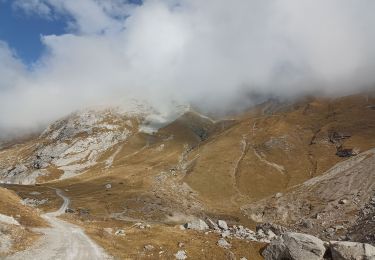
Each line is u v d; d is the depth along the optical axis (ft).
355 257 144.05
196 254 170.40
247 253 177.17
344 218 505.25
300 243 158.81
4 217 184.55
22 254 136.56
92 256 148.87
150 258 157.28
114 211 646.74
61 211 590.14
